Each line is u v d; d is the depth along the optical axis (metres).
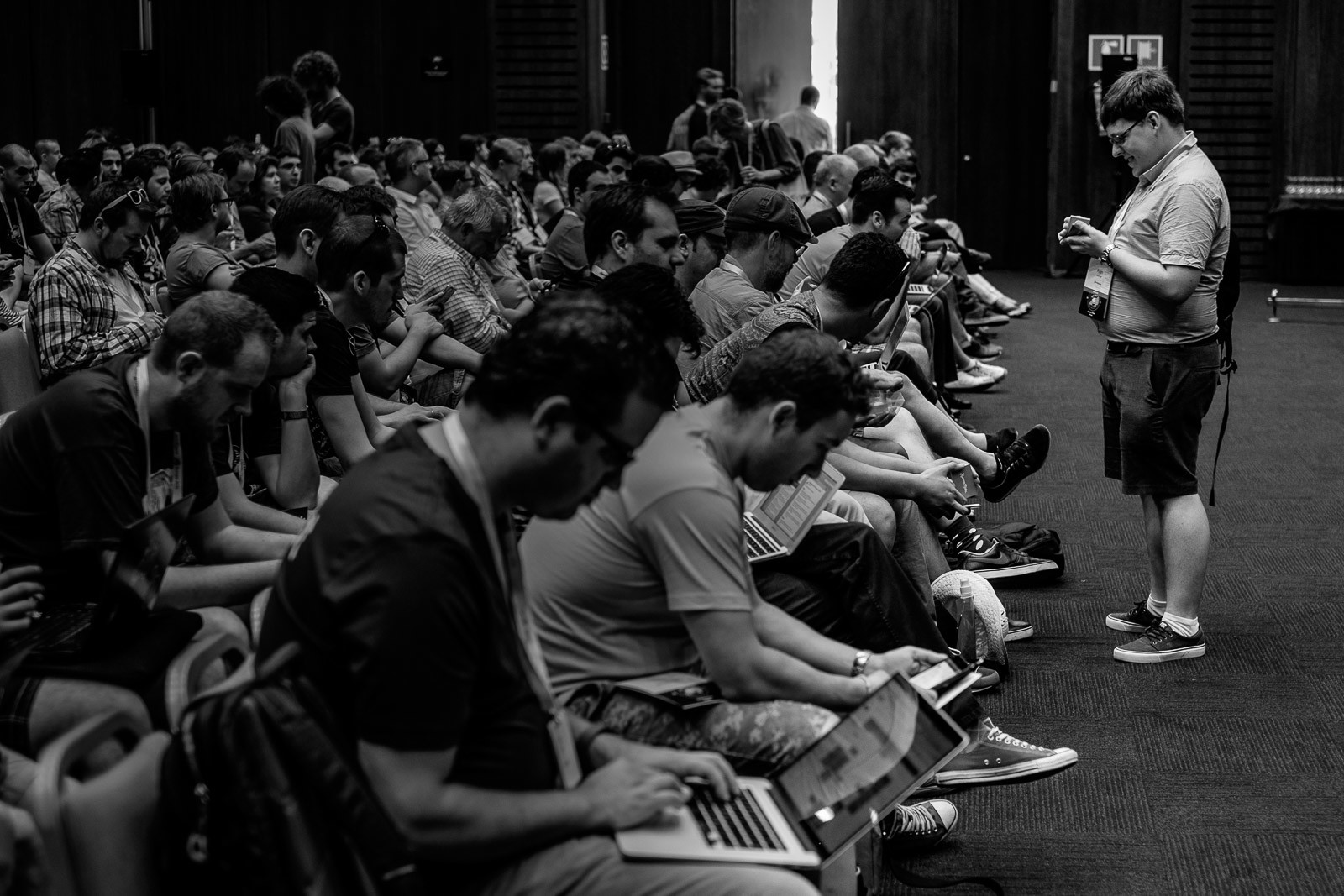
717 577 2.35
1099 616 4.69
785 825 2.05
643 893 1.86
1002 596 4.91
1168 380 4.21
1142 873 2.96
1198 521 4.26
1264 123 15.67
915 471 3.85
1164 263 4.12
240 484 3.39
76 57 15.10
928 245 8.50
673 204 4.82
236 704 1.62
